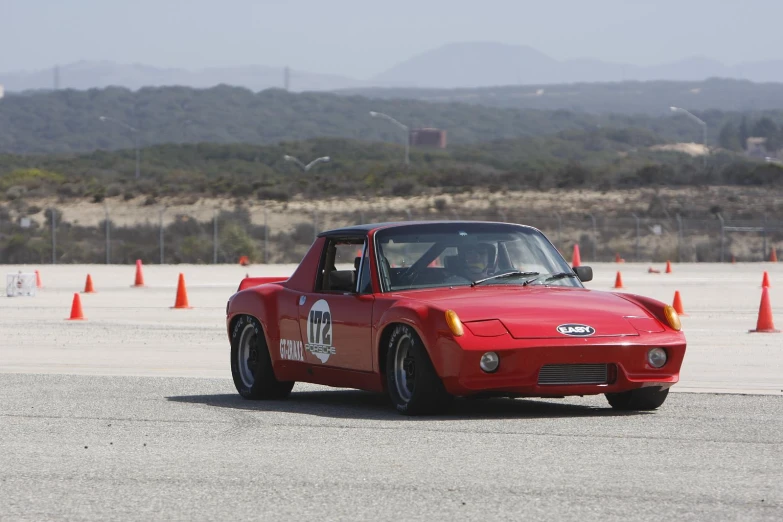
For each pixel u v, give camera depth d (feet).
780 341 171.53
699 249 576.20
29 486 70.54
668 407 101.55
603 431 87.76
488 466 74.28
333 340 104.68
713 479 69.46
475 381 91.09
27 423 95.40
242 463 76.84
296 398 114.62
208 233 598.75
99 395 114.11
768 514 60.75
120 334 189.78
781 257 578.25
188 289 314.14
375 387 101.14
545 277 105.19
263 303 112.88
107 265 486.79
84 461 78.38
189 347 169.37
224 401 111.14
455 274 103.55
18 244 533.14
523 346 90.99
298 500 65.77
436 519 60.75
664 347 94.48
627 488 67.26
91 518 62.49
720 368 137.49
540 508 62.64
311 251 111.96
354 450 81.00
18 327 203.10
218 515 62.69
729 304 256.11
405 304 96.48
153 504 65.41
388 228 106.11
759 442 82.33
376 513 62.34
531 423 92.32
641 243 597.52
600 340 92.43
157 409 103.86
